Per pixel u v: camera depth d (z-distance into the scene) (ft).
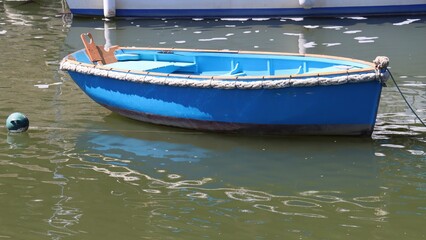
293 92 29.68
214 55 35.70
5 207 25.09
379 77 28.73
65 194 26.16
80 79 34.65
